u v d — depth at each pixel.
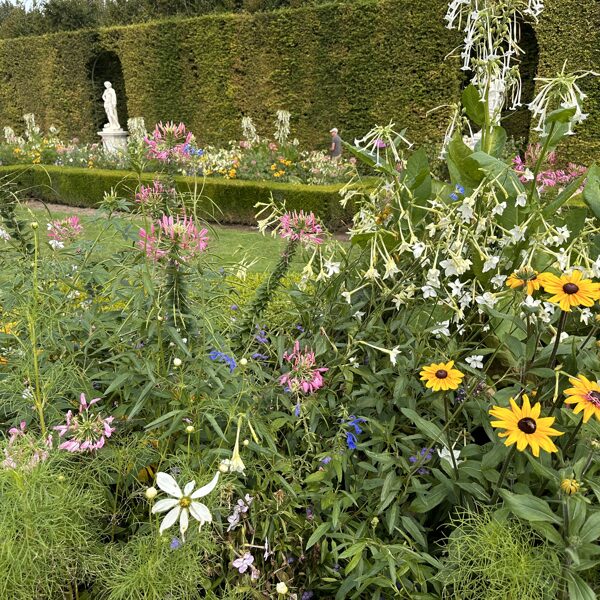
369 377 1.76
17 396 1.54
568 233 1.71
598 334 1.99
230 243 6.27
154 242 1.55
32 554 1.17
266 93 11.15
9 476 1.20
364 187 2.08
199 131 12.34
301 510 1.60
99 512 1.43
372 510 1.52
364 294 2.06
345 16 9.74
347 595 1.47
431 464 1.59
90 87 13.96
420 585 1.41
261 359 1.92
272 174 8.84
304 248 2.11
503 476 1.33
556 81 1.86
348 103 10.18
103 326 1.71
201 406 1.42
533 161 6.39
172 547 1.23
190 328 1.59
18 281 1.78
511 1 2.16
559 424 1.49
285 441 1.65
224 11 13.00
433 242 1.87
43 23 15.41
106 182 8.62
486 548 1.19
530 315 1.65
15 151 11.18
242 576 1.43
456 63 8.83
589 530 1.17
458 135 2.27
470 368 1.57
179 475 1.41
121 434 1.61
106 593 1.34
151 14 14.28
